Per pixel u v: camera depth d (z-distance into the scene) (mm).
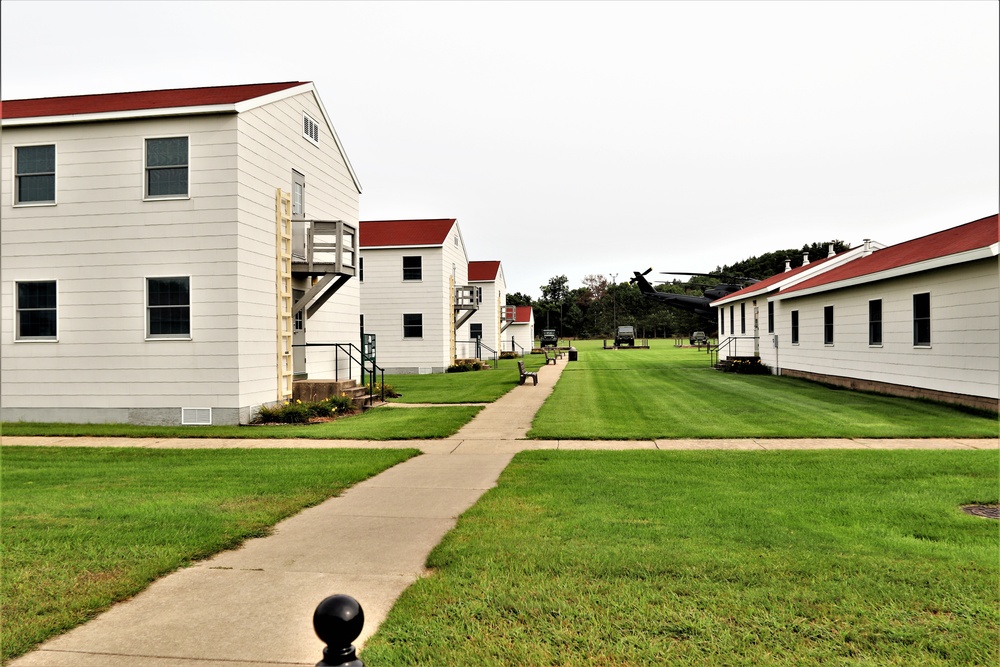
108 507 7105
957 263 14773
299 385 16688
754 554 5328
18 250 14781
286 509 7055
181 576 5164
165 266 14391
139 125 14469
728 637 3938
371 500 7645
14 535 6055
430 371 32188
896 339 18359
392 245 32344
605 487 7961
